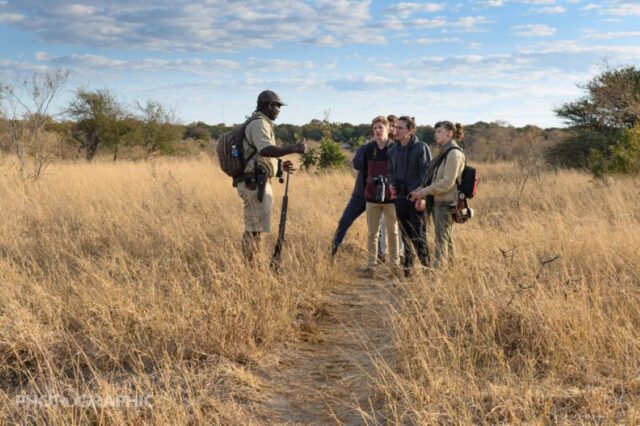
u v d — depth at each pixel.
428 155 6.64
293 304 5.45
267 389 3.93
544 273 5.61
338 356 4.55
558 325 4.30
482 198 12.55
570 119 23.11
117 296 4.85
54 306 4.89
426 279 5.90
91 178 12.95
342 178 14.72
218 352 4.30
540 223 8.23
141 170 15.16
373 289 6.51
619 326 4.41
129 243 7.25
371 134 7.68
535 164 17.66
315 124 17.92
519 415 3.34
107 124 25.30
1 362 4.13
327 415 3.64
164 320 4.56
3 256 6.66
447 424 3.33
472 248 7.00
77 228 8.27
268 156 5.79
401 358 4.23
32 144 14.62
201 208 9.62
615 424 3.18
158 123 27.05
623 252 6.28
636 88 21.03
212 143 30.75
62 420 3.34
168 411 3.40
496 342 4.43
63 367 4.00
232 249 6.20
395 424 3.37
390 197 6.95
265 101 5.93
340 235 7.40
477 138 32.94
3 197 10.20
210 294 5.14
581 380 3.78
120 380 3.95
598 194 11.27
